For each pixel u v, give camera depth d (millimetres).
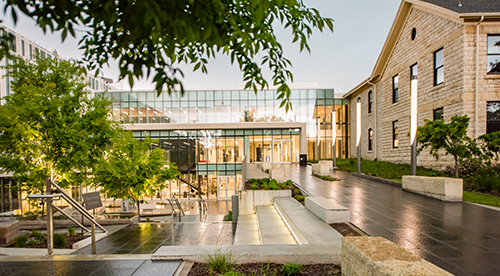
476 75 14008
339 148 36188
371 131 27781
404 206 8180
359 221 6355
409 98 19797
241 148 32125
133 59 1766
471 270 3648
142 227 10445
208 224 11047
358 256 2795
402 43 20641
